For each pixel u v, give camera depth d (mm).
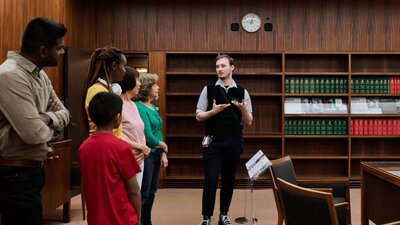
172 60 6164
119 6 6047
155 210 4652
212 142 3740
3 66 1842
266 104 6141
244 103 3660
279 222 3238
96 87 2221
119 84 2615
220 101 3764
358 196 5328
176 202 5055
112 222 1916
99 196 1923
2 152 1869
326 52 5902
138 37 6039
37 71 1938
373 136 5883
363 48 6004
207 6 6047
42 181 1988
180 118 6160
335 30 6008
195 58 6152
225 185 3830
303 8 6016
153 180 3430
